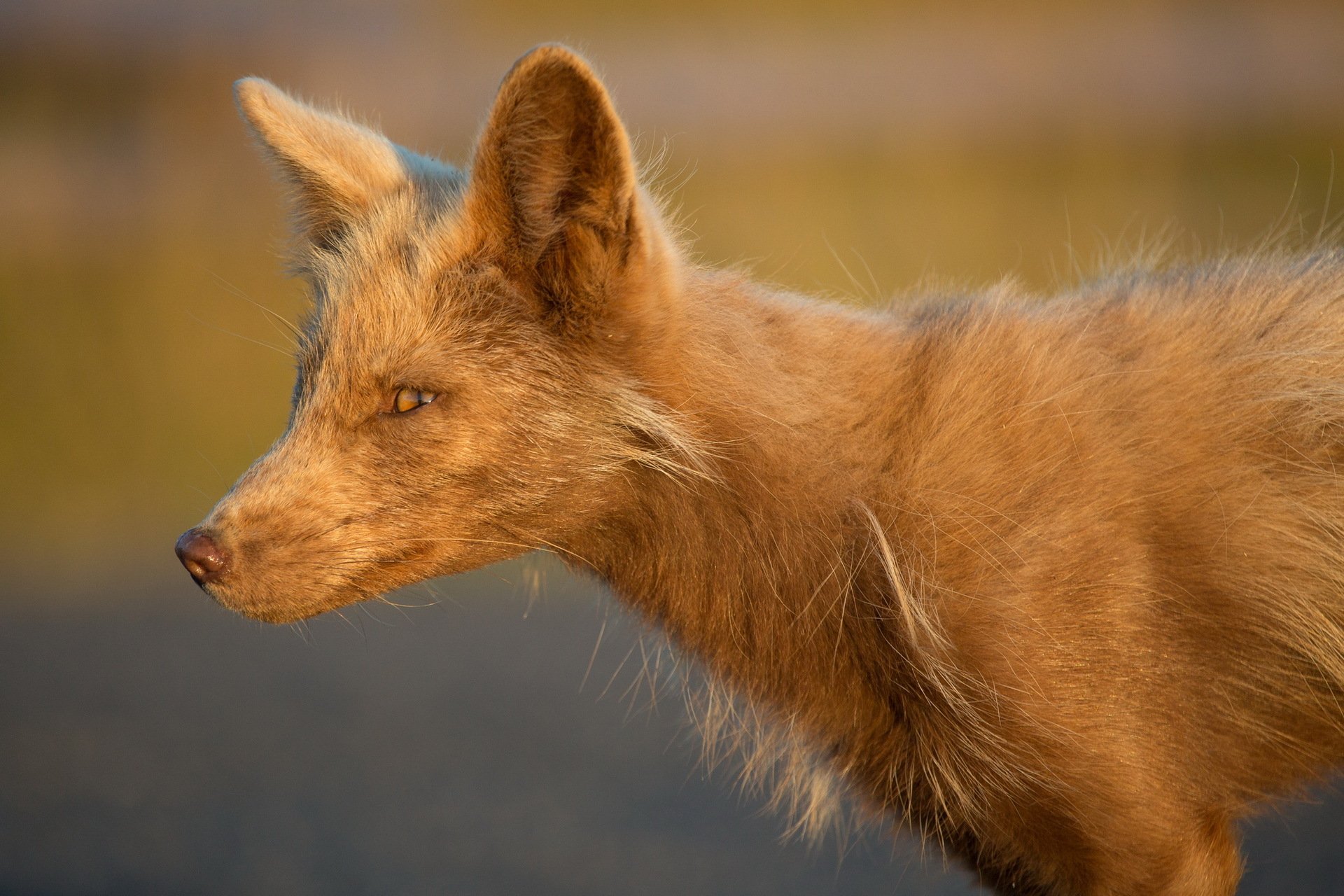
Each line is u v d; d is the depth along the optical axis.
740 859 16.22
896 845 11.12
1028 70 69.38
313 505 9.35
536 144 8.88
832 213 46.59
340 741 20.41
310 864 16.17
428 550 9.52
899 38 75.69
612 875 15.85
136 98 67.00
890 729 9.62
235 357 41.16
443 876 15.88
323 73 65.38
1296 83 63.25
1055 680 8.90
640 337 9.33
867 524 9.30
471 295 9.41
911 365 9.75
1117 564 8.95
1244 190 47.09
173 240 52.75
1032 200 47.75
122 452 35.22
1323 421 9.15
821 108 64.69
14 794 18.61
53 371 40.19
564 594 27.17
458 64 67.44
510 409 9.37
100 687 23.05
